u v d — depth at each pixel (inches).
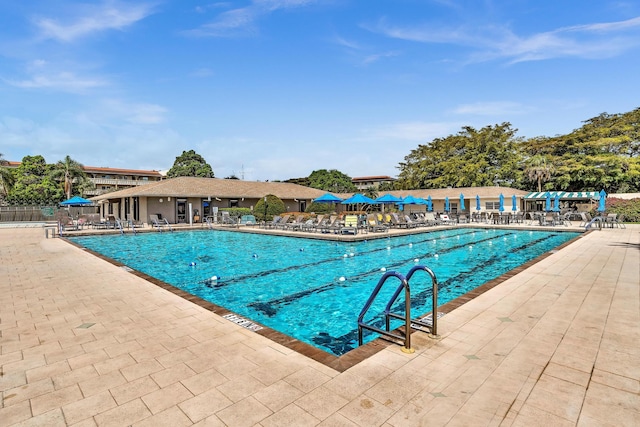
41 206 1553.9
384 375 125.4
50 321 188.9
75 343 158.4
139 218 1088.2
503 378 122.2
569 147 1578.5
